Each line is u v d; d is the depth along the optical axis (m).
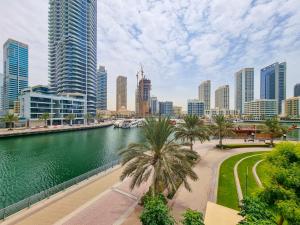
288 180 11.27
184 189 22.75
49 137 84.25
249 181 25.31
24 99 113.12
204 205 18.84
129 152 19.47
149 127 19.17
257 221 9.80
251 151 45.47
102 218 16.44
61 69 170.62
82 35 179.00
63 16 171.50
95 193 21.91
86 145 65.81
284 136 61.59
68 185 23.75
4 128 96.25
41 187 28.47
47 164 41.19
